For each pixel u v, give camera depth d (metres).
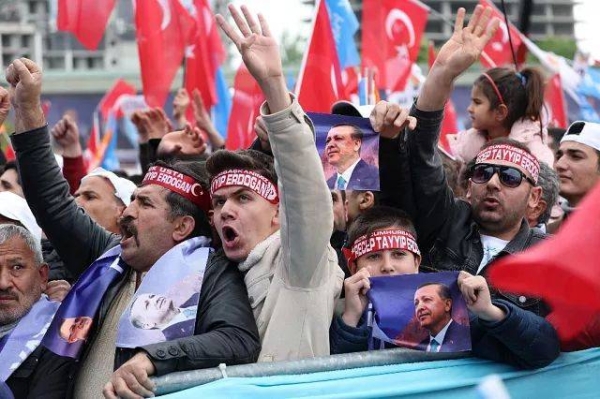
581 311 3.71
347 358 3.73
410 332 3.85
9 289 4.38
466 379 3.80
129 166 15.01
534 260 2.98
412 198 4.57
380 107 4.36
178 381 3.53
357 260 4.23
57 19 6.88
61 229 4.53
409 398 3.71
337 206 4.71
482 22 4.52
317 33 6.12
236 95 7.05
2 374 4.24
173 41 7.27
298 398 3.57
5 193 5.02
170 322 3.87
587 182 5.50
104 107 9.82
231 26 3.75
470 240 4.61
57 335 4.16
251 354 3.80
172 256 4.00
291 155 3.75
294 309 3.86
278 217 4.05
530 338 3.76
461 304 3.82
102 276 4.25
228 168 4.04
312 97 6.12
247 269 4.00
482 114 5.75
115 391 3.54
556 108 7.80
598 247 3.01
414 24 7.00
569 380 3.92
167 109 17.17
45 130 4.51
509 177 4.52
